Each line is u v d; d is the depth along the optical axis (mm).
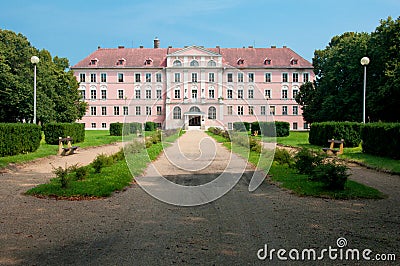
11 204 8102
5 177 11852
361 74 40250
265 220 6898
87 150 22469
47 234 6012
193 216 7211
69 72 56406
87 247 5426
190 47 57250
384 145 16766
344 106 42312
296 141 30000
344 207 7902
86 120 71062
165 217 7129
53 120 42656
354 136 21812
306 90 54500
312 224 6617
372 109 35844
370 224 6609
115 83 70812
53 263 4832
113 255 5109
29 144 18391
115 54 73000
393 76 33250
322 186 9922
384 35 36062
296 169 12961
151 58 71812
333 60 44844
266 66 70188
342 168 9570
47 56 55250
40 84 42344
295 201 8523
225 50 73125
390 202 8383
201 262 4887
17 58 40281
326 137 23281
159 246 5480
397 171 12719
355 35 46938
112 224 6609
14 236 5902
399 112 34969
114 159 15328
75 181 10539
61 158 17859
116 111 70938
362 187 9820
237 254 5180
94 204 8195
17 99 38250
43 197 8828
